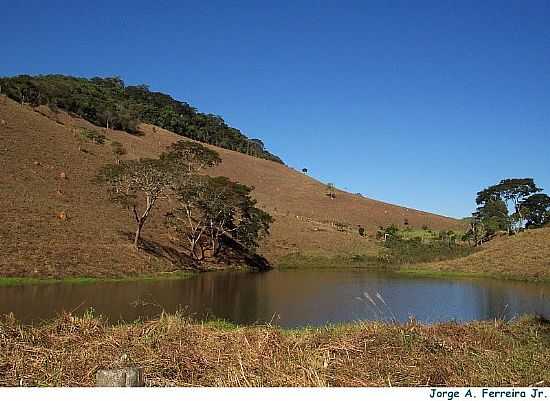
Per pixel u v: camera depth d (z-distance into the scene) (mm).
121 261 38031
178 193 48906
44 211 41781
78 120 97938
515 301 28500
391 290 32906
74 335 8922
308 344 8773
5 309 19719
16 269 31156
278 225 70500
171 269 40938
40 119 70250
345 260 60125
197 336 9031
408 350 8680
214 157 55656
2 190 43000
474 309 25156
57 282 30359
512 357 8477
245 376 6840
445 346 9141
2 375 6867
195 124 148250
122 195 44688
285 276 42938
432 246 69375
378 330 9766
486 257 53188
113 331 9375
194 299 25828
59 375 6809
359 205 104000
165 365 7426
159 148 101750
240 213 58188
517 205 76812
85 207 46844
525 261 49625
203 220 50344
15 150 53500
